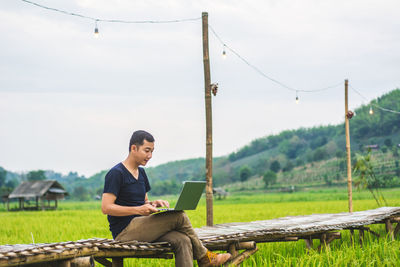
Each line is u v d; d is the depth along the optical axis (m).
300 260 6.46
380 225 13.40
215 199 75.31
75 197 154.25
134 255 5.00
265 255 7.60
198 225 17.23
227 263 5.67
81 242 4.31
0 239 12.97
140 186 5.23
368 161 20.58
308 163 192.00
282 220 10.05
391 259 6.60
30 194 54.03
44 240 12.36
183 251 4.94
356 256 7.06
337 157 174.12
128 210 4.84
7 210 54.38
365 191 72.56
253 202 56.75
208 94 10.70
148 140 5.13
